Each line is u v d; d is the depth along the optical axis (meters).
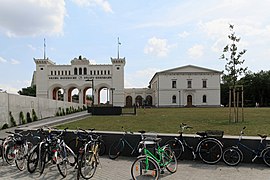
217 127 18.14
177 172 8.16
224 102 99.00
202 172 8.14
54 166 8.89
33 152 8.38
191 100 94.31
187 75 94.19
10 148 9.31
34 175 8.08
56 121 25.14
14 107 26.03
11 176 8.02
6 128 23.31
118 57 92.19
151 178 7.28
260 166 8.71
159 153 7.82
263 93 89.31
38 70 92.25
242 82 23.36
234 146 9.07
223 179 7.45
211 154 9.10
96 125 21.78
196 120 25.47
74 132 10.58
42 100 35.06
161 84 94.69
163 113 41.53
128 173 8.20
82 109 63.16
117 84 91.56
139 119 28.59
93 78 92.06
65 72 92.56
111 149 10.48
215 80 93.44
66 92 92.50
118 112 38.94
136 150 10.25
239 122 21.80
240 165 8.83
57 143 8.30
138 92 106.12
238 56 22.42
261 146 8.88
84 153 7.77
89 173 7.83
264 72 92.44
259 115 31.16
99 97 95.75
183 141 9.63
